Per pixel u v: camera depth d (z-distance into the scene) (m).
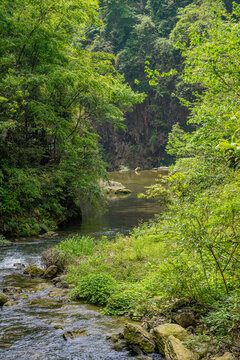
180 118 64.88
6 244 13.20
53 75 16.33
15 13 16.47
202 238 4.76
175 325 4.74
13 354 4.52
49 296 7.25
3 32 15.95
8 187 15.72
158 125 67.62
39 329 5.37
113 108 20.98
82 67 18.34
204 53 8.16
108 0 69.25
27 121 18.16
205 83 8.80
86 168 19.48
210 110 8.62
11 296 7.21
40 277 8.97
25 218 15.66
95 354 4.49
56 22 17.88
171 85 64.44
